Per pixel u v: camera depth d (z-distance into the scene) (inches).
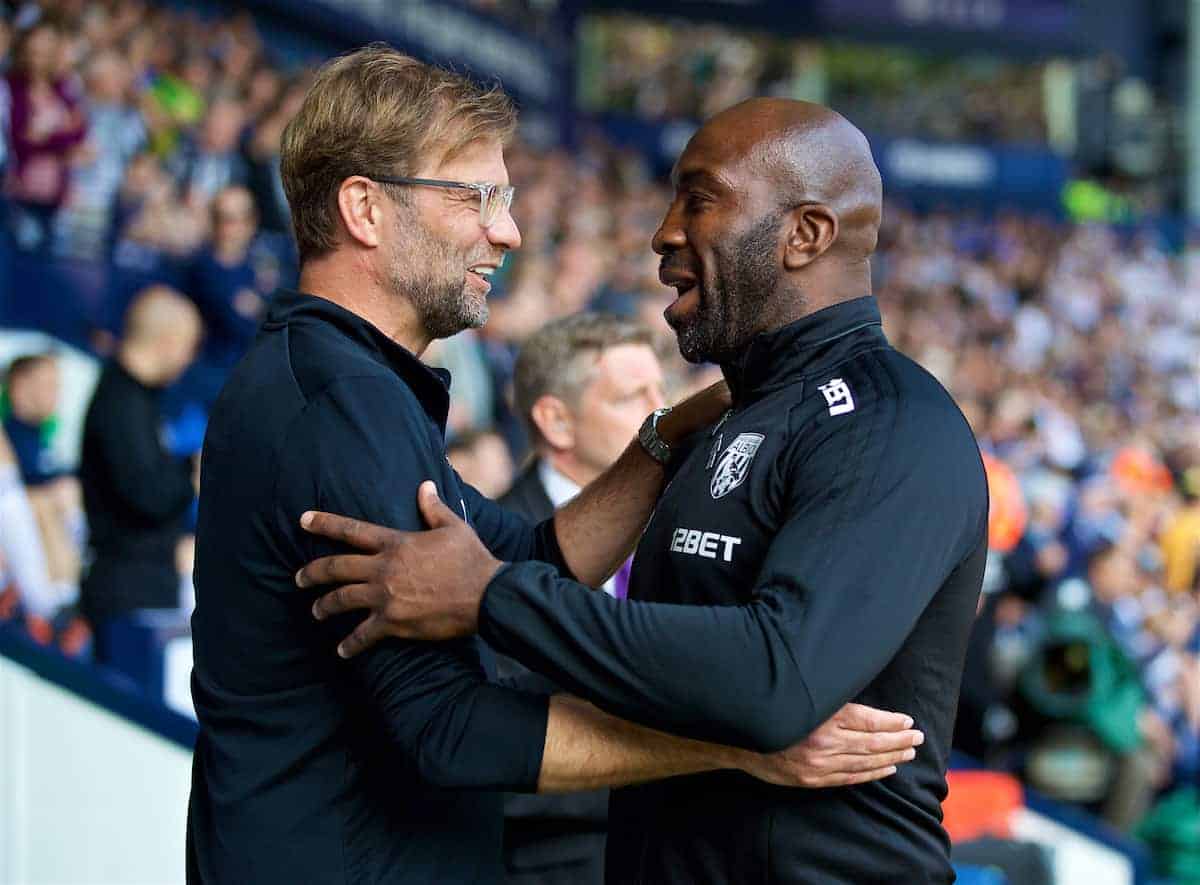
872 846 64.2
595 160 526.6
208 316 235.9
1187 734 224.1
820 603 58.5
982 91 719.1
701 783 66.0
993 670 182.2
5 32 229.0
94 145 238.5
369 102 66.6
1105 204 756.6
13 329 219.1
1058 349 526.6
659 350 113.0
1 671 116.4
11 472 158.4
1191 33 770.2
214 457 66.8
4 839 115.1
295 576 63.4
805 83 666.2
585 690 59.1
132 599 143.4
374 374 64.6
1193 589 274.7
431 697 61.3
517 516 82.1
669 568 67.8
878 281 534.0
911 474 61.4
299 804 64.4
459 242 67.9
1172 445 385.7
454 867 66.2
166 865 112.8
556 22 535.8
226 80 302.0
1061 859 147.3
